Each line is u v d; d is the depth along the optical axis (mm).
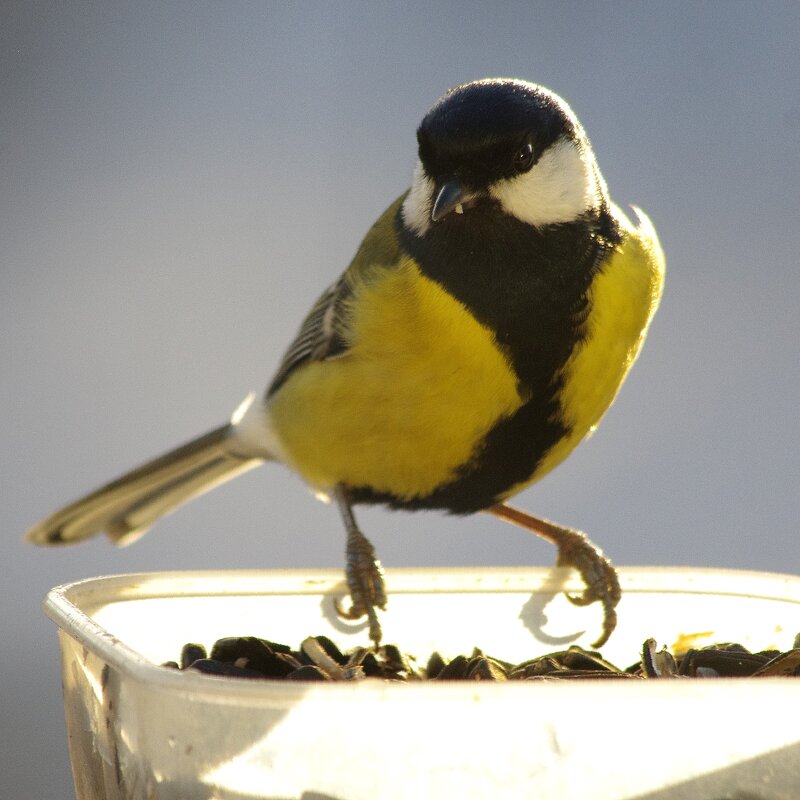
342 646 5441
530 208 5715
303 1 16391
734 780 3252
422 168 5945
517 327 5812
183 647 5094
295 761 3268
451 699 3244
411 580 5570
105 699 3787
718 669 5039
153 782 3477
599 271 5875
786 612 5375
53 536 8500
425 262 5914
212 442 8195
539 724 3240
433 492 6402
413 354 5906
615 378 6070
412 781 3232
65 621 4117
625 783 3236
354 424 6168
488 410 5930
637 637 5555
